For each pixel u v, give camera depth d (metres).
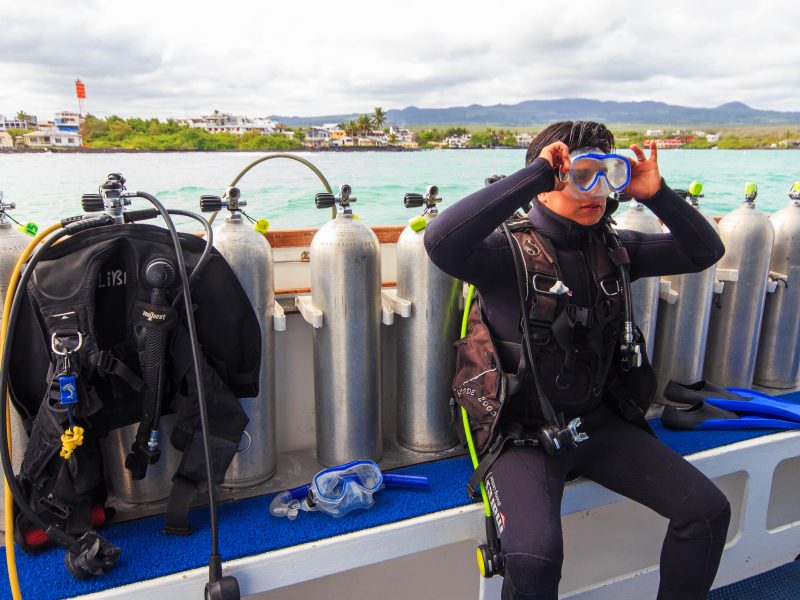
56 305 0.94
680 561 1.10
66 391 0.92
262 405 1.26
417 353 1.37
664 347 1.71
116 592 0.92
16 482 0.93
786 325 1.84
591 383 1.17
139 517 1.14
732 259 1.71
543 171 1.01
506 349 1.15
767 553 1.57
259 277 1.21
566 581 1.53
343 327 1.27
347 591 1.35
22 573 0.97
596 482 1.24
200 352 1.03
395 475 1.25
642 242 1.28
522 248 1.12
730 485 1.68
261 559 1.00
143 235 1.01
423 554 1.40
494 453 1.14
